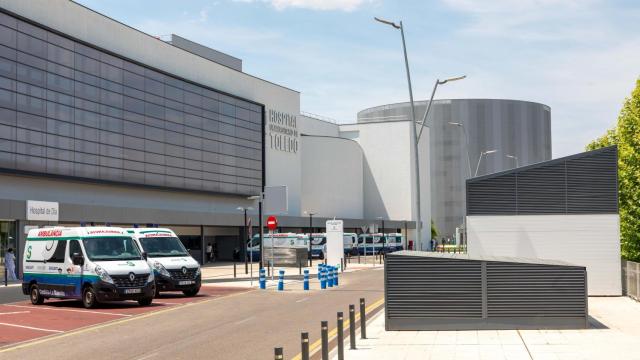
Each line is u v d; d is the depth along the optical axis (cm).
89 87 5481
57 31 5138
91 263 2403
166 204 6444
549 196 2547
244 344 1569
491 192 2573
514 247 2550
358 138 11638
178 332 1791
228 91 7450
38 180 4997
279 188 5247
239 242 7500
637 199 3825
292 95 8706
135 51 6078
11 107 4725
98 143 5556
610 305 2228
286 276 4431
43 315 2231
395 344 1514
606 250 2512
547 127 16700
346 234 8025
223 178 7238
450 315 1731
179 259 2892
